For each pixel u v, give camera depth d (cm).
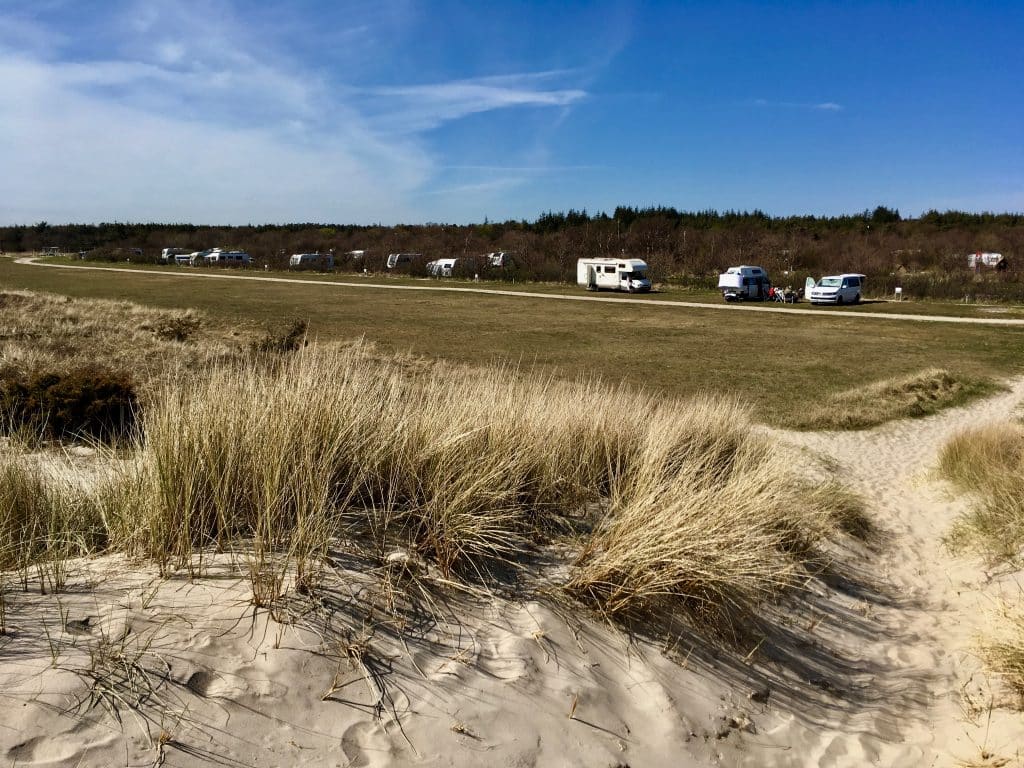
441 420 419
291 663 217
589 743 231
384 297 3875
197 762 177
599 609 307
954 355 2094
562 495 435
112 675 193
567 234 6819
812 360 1975
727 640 332
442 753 206
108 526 303
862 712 321
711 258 5544
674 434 562
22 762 163
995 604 455
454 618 271
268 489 292
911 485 868
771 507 450
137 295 3647
